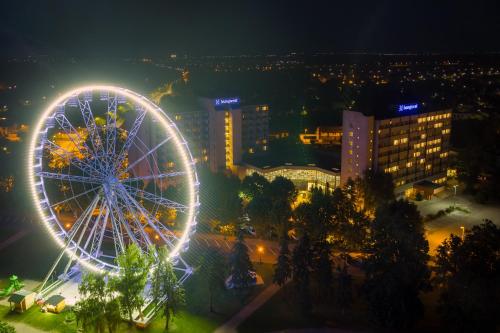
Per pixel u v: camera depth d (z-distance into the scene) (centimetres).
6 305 10438
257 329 9556
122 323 9744
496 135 19788
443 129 17912
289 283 11044
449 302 9012
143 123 16838
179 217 14325
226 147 18650
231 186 15200
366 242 12269
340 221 12600
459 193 17425
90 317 8681
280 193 14700
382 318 9325
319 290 10450
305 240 10269
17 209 15900
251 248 13050
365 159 15762
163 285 9581
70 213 15538
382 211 11794
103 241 13662
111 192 10169
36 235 14062
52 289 10819
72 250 11262
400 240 9919
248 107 19850
